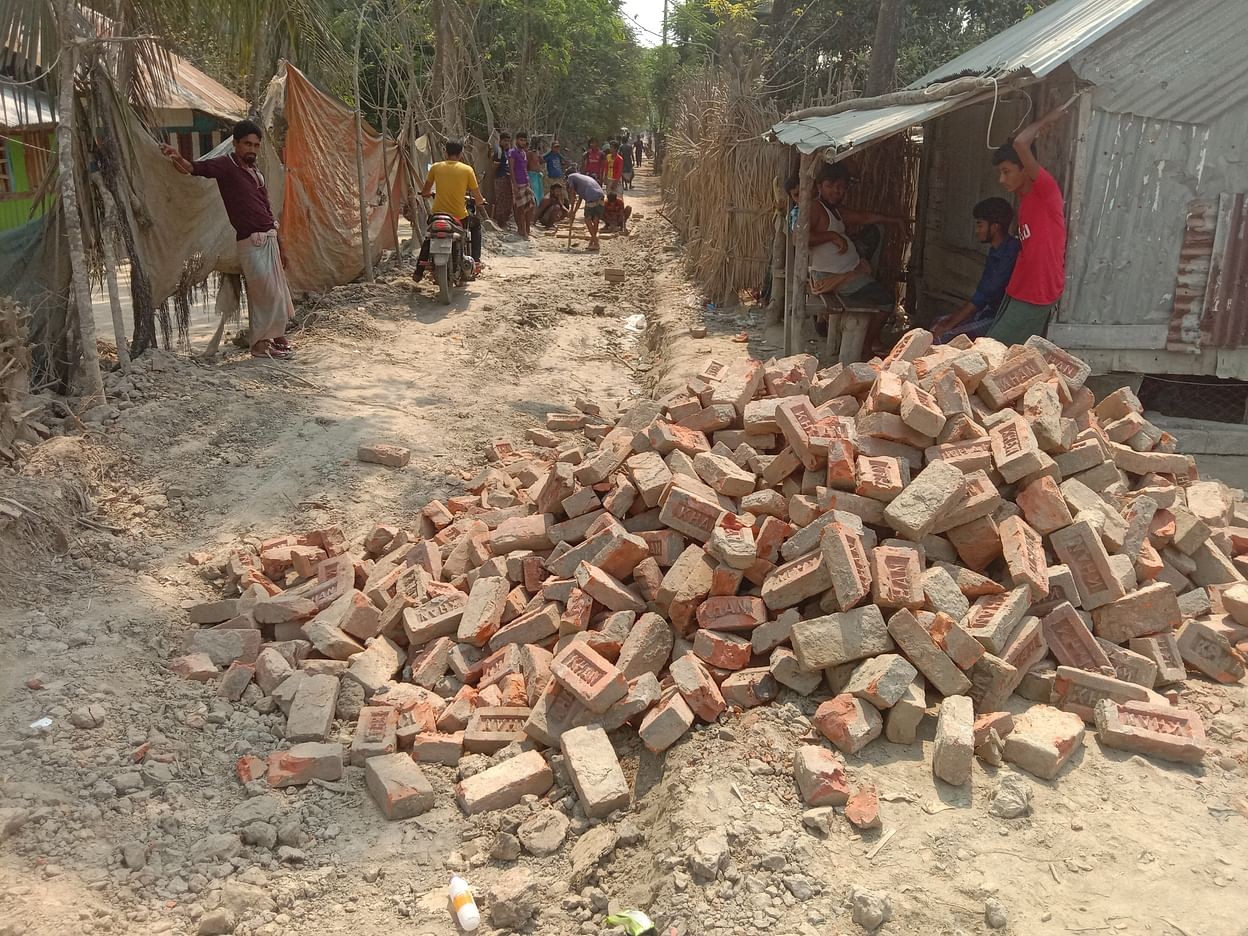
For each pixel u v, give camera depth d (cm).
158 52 802
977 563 432
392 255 1408
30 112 1138
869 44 2289
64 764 358
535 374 965
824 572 394
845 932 282
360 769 384
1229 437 759
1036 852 312
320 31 977
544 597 459
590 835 346
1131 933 281
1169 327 757
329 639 456
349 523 595
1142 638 412
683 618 417
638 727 392
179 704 407
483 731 400
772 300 1039
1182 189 736
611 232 2020
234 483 630
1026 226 727
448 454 718
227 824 344
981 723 352
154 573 523
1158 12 705
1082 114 722
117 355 796
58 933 286
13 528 495
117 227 751
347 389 840
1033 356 493
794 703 383
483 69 2878
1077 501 448
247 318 1066
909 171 1191
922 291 1165
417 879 332
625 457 501
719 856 304
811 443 443
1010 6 2283
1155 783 346
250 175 854
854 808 324
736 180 1147
